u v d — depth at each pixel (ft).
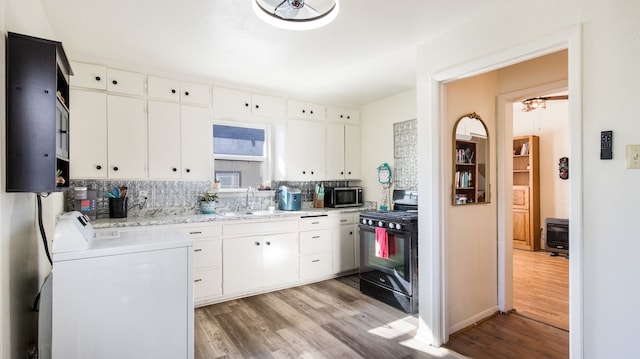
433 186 8.09
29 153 4.42
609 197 5.20
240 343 8.16
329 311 10.15
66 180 5.99
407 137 13.39
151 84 10.65
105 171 9.90
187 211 12.01
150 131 10.62
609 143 5.17
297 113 14.01
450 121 8.71
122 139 10.15
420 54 8.52
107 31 7.89
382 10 6.93
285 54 9.40
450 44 7.79
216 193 12.44
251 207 13.47
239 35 8.14
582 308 5.49
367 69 10.71
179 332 5.70
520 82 9.56
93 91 9.73
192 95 11.40
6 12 4.33
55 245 4.84
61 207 8.91
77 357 4.95
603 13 5.28
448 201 8.46
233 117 12.42
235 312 10.06
